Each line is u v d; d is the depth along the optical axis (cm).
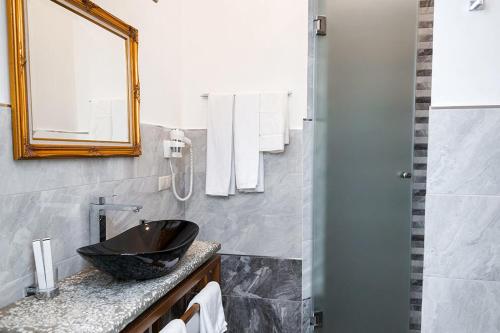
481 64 132
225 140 218
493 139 131
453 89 134
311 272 217
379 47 202
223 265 230
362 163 207
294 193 217
